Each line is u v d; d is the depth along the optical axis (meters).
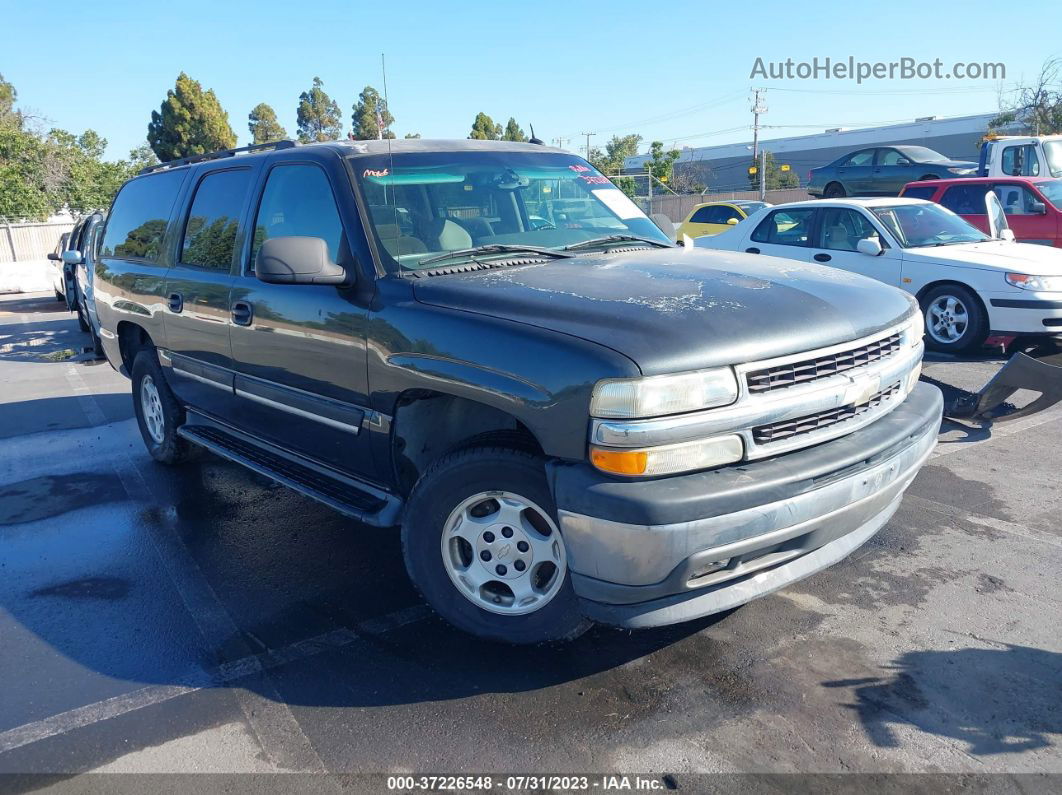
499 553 3.33
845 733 2.91
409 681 3.31
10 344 13.25
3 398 8.95
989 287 8.61
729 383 2.88
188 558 4.59
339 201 3.89
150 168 6.16
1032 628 3.54
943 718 2.97
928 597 3.83
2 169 29.23
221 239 4.76
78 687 3.37
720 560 2.87
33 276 23.50
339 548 4.64
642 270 3.64
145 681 3.40
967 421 6.30
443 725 3.03
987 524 4.61
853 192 20.98
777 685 3.19
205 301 4.74
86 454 6.64
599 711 3.07
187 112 44.28
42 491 5.77
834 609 3.75
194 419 5.58
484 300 3.32
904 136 52.66
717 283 3.41
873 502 3.21
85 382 9.70
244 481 5.84
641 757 2.82
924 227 9.77
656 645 3.49
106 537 4.92
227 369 4.69
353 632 3.71
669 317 3.00
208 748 2.96
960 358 8.99
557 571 3.20
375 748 2.92
